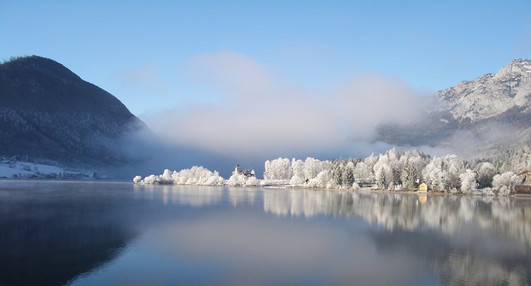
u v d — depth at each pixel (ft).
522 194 501.97
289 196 443.32
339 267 125.18
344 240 167.63
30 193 399.24
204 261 129.39
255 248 149.38
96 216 228.84
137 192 485.97
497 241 170.71
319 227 200.85
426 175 572.10
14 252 137.69
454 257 140.56
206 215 243.19
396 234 184.44
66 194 401.49
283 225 205.57
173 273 115.96
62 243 153.17
